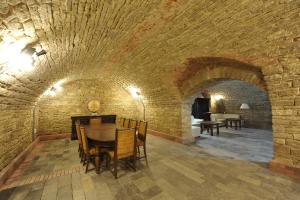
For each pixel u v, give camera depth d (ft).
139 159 12.06
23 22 4.05
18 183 8.55
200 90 16.11
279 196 7.02
